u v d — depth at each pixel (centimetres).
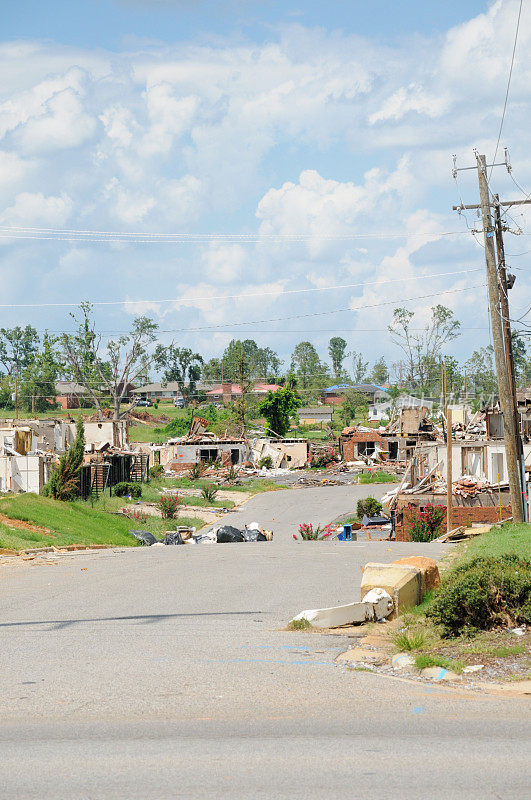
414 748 1144
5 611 2572
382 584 2244
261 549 4644
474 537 4869
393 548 4453
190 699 1454
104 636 2080
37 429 11612
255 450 15650
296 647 1892
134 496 9988
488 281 4806
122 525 6888
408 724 1282
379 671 1673
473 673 1617
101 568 3816
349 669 1681
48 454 8788
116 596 2839
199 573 3466
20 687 1560
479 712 1357
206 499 10419
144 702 1438
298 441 15688
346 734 1225
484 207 4744
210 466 14300
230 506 10081
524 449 7262
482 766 1060
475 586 1950
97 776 1036
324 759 1097
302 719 1320
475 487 6606
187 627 2183
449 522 5909
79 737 1224
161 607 2561
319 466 15312
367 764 1074
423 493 6719
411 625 2055
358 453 15175
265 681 1577
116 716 1352
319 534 7562
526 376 17075
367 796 954
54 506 6350
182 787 991
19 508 5741
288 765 1073
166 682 1577
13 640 2061
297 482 12950
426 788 980
